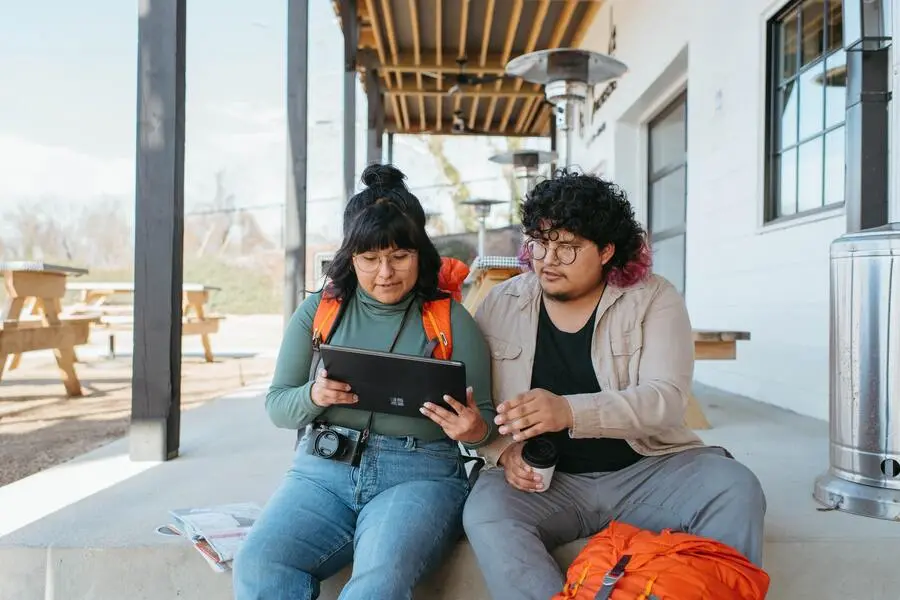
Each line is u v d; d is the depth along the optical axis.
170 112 2.70
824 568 1.83
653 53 6.15
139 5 2.69
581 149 9.12
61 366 5.45
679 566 1.33
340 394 1.65
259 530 1.59
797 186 3.88
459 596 1.81
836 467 2.13
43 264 4.64
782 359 3.86
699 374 5.27
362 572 1.47
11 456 3.49
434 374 1.56
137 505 2.17
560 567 1.78
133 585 1.84
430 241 1.76
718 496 1.59
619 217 1.70
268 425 3.57
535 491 1.67
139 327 2.73
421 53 9.40
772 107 4.09
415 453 1.74
